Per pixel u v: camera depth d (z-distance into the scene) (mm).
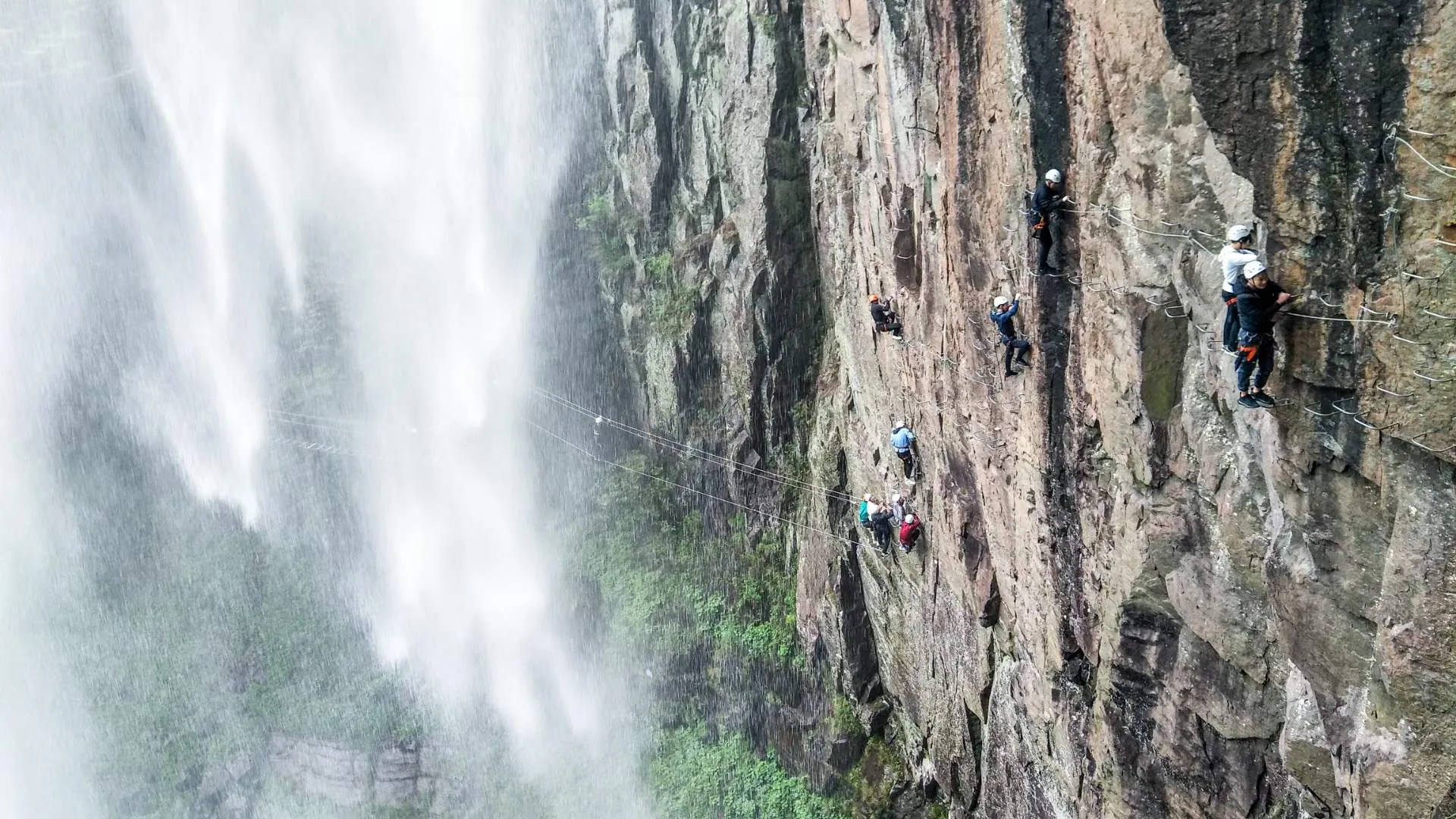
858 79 20375
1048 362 13312
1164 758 12578
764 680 29641
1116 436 11930
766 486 30125
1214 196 9578
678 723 31125
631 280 33281
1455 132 6902
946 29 14398
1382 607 8242
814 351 28734
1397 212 7461
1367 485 8414
